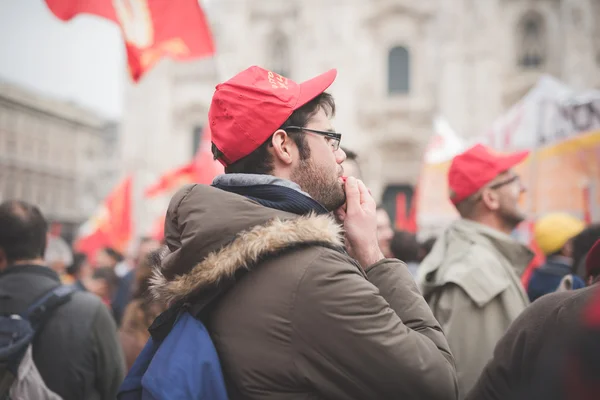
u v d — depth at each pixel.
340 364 1.83
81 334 3.49
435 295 3.89
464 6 30.61
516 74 30.44
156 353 2.01
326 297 1.84
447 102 30.41
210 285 1.97
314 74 32.34
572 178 7.90
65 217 46.31
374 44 32.31
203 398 1.88
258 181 2.08
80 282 8.47
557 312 1.94
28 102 41.22
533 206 8.16
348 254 2.22
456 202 4.30
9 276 3.54
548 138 8.14
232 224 1.94
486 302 3.55
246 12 33.94
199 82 35.16
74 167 48.62
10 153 39.22
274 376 1.87
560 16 30.16
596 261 2.52
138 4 6.95
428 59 31.61
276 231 1.90
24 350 3.18
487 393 2.21
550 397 1.11
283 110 2.12
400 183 32.38
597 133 7.75
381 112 31.83
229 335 1.95
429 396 1.82
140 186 34.62
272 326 1.88
